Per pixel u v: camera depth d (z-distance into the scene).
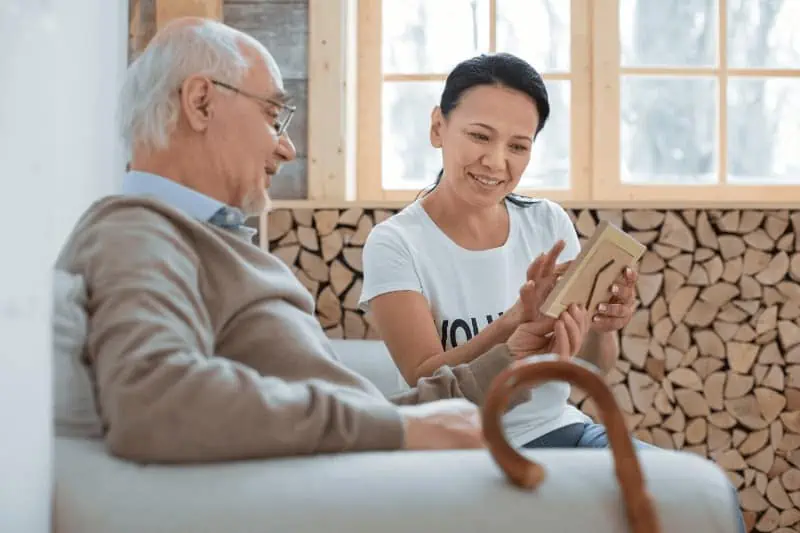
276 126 1.74
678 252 3.07
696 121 3.43
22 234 0.92
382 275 2.06
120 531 1.02
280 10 3.17
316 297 3.07
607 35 3.40
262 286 1.52
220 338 1.46
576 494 1.05
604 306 1.88
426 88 3.42
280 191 3.16
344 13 3.16
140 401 1.15
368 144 3.41
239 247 1.59
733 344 3.08
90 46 2.47
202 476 1.09
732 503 1.07
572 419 2.09
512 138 2.07
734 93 3.43
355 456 1.15
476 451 1.17
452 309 2.07
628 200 3.24
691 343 3.10
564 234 2.25
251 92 1.68
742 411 3.09
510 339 1.82
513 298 2.13
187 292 1.36
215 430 1.14
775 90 3.44
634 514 1.02
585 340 2.12
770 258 3.07
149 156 1.66
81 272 1.34
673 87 3.42
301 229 3.07
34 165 0.95
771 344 3.09
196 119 1.63
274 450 1.16
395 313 2.02
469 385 1.77
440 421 1.29
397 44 3.43
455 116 2.09
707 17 3.44
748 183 3.42
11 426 0.90
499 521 1.03
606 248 1.77
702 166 3.43
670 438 3.10
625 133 3.42
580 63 3.40
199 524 1.02
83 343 1.28
